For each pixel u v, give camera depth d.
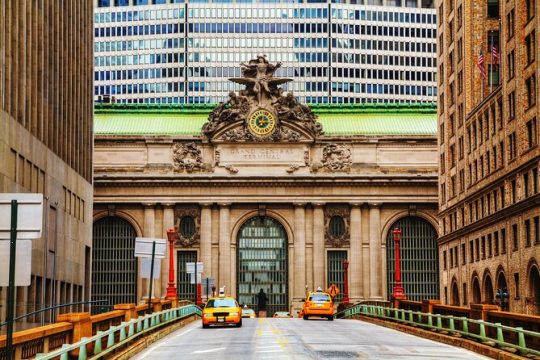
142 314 58.28
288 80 124.50
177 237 123.94
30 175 72.25
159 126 128.50
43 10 77.75
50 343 31.03
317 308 83.31
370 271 124.12
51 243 79.88
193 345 47.72
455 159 105.62
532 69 75.56
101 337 35.84
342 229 125.00
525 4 77.75
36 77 74.69
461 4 101.50
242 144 124.31
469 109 99.25
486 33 98.69
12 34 67.25
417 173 124.88
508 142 82.88
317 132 124.38
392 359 38.12
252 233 125.56
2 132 62.91
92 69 105.38
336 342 48.31
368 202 124.69
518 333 38.81
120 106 130.25
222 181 123.62
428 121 129.88
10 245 24.27
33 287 72.44
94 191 123.56
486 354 40.50
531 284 76.00
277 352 41.59
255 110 124.12
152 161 124.31
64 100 87.38
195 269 98.81
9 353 23.98
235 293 124.06
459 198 103.62
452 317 47.75
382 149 125.44
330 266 124.62
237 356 39.91
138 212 124.38
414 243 125.44
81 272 95.25
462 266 101.94
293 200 124.38
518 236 79.25
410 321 61.34
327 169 124.69
